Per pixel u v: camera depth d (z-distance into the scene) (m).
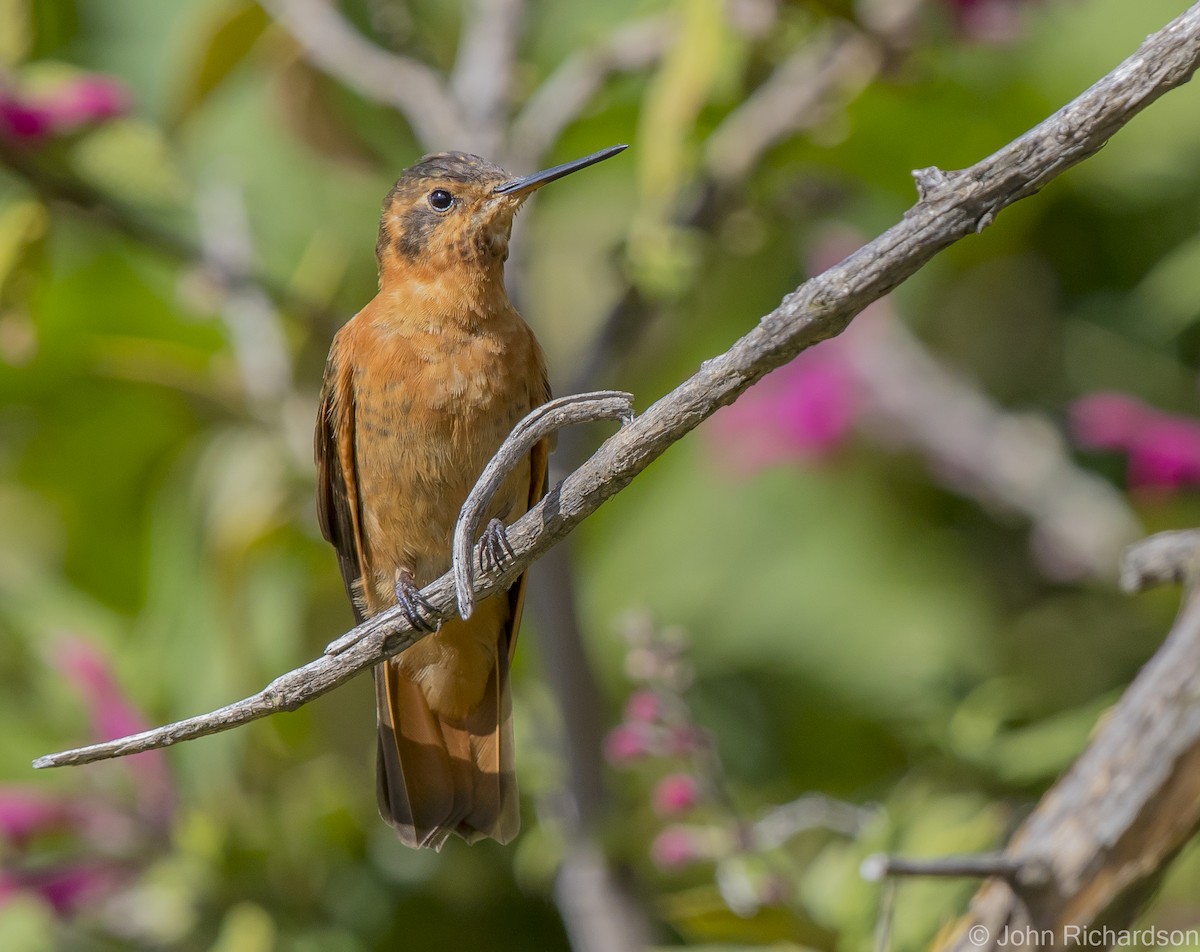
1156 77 4.52
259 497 9.92
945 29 9.39
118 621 10.85
